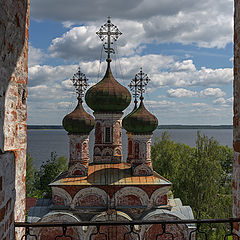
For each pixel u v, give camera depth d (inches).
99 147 1285.7
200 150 1556.3
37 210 1125.7
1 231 193.0
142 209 1106.7
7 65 213.9
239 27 253.1
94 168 1220.5
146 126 1213.7
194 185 1471.5
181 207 1170.0
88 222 242.7
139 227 1039.6
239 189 245.8
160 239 1048.8
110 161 1273.4
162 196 1125.7
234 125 260.8
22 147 255.8
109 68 1328.7
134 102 1604.3
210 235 1216.8
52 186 1109.7
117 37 1352.1
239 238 242.8
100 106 1272.1
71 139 1268.5
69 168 1165.7
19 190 244.8
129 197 1119.0
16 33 227.9
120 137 1305.4
